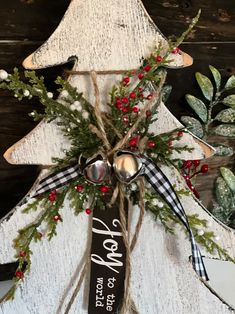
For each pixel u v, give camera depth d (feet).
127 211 1.60
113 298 1.62
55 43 1.50
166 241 1.68
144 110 1.53
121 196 1.55
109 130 1.55
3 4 1.68
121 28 1.53
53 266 1.64
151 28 1.55
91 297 1.62
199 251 1.60
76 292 1.64
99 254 1.60
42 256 1.63
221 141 2.11
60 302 1.66
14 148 1.54
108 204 1.58
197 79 1.95
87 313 1.68
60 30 1.51
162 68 1.71
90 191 1.59
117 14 1.53
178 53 1.57
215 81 1.96
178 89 1.98
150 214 1.65
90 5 1.51
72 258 1.64
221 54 2.00
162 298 1.71
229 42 2.00
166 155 1.61
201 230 1.66
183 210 1.58
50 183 1.54
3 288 1.95
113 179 1.55
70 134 1.55
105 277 1.61
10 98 1.78
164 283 1.70
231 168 2.17
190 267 1.70
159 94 1.57
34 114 1.54
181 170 1.77
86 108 1.55
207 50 1.98
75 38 1.52
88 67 1.54
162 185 1.55
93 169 1.47
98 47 1.53
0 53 1.71
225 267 2.12
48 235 1.59
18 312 1.65
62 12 1.75
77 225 1.62
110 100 1.56
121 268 1.60
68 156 1.57
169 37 1.90
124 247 1.59
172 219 1.65
